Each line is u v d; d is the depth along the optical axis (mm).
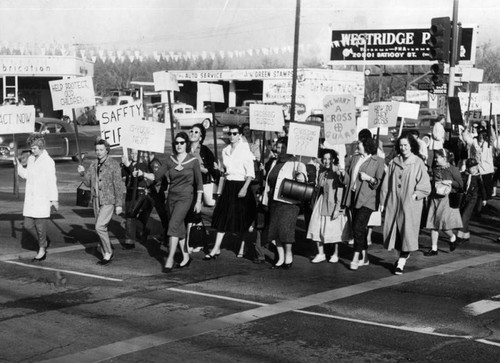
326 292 9109
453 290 9242
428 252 11727
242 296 8898
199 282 9641
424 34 54250
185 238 10578
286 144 10703
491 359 6664
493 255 11664
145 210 12008
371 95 66875
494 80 58188
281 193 10391
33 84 50969
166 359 6625
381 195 10398
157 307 8375
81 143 26828
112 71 74688
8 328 7547
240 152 10930
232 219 10961
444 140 16938
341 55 56875
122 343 7074
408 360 6629
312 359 6648
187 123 45281
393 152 13477
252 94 60281
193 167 10281
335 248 11016
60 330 7488
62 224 14102
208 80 53375
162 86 13023
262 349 6914
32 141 10836
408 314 8117
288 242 10422
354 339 7219
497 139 18344
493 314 8148
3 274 10062
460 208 12836
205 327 7602
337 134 10930
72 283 9547
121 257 11227
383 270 10461
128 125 11273
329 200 10742
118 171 10727
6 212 15453
